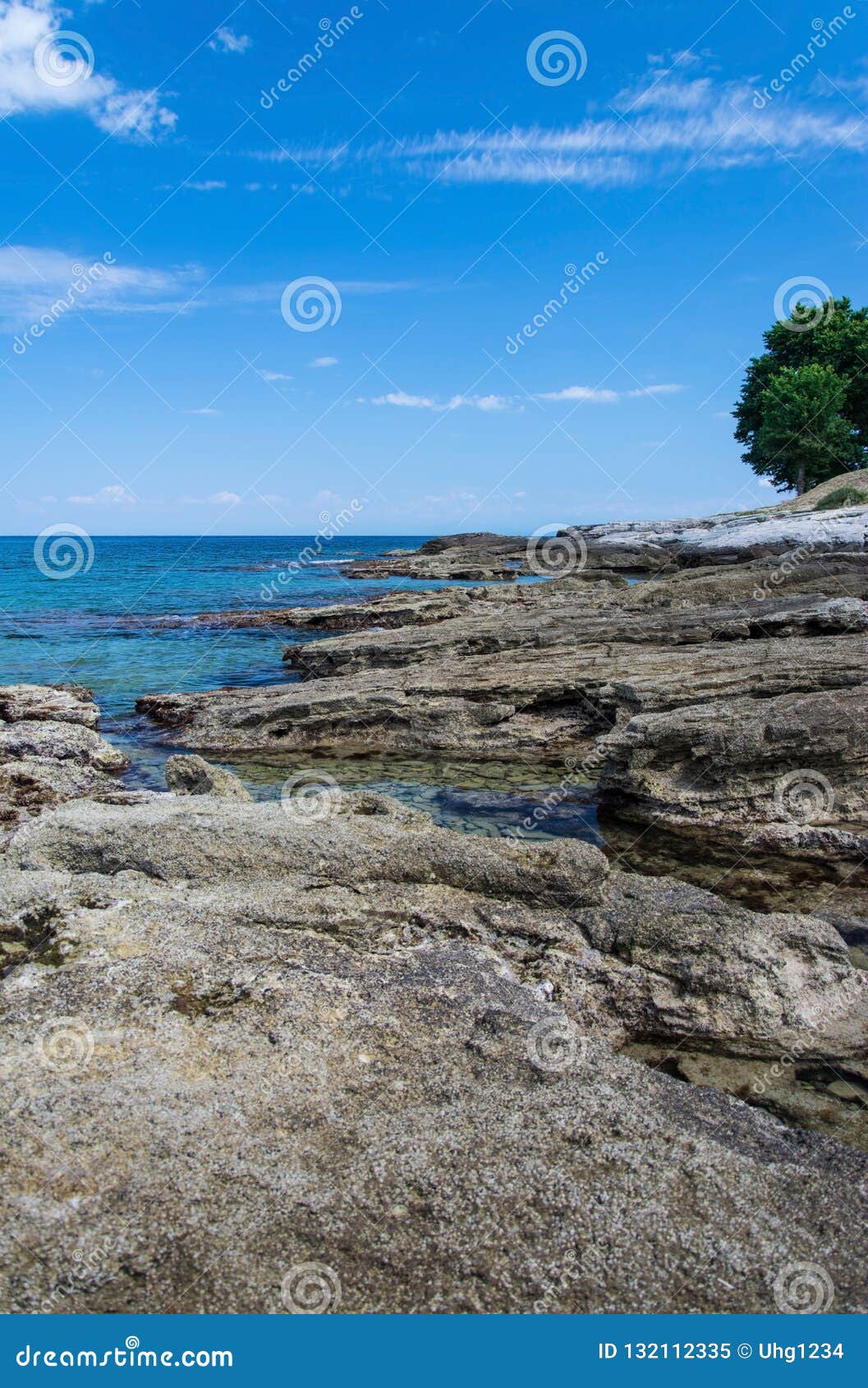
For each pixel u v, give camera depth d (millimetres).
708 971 7387
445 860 8797
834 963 7629
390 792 14602
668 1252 4281
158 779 15336
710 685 15320
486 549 72688
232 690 20625
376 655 23031
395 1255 4238
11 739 16047
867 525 39969
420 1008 6512
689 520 66438
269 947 7336
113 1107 5121
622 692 15586
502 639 22719
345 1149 4930
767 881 10352
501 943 7922
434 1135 5043
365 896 8438
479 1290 4082
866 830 12000
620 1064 6047
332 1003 6484
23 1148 4762
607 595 30969
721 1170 4832
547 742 17016
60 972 6699
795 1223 4535
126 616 40188
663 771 13078
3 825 12336
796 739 12484
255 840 9148
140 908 7891
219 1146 4891
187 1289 4070
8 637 33219
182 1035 5980
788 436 64438
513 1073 5777
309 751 17453
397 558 81312
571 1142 5016
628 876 8914
